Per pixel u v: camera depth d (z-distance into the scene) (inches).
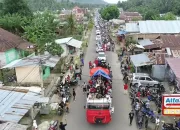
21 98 810.2
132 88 1124.5
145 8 5506.9
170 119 890.1
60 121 882.8
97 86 1041.5
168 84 1223.5
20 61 1230.9
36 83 1162.6
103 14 4320.9
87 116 833.5
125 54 1815.9
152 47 1592.0
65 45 1814.7
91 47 2222.0
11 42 1535.4
